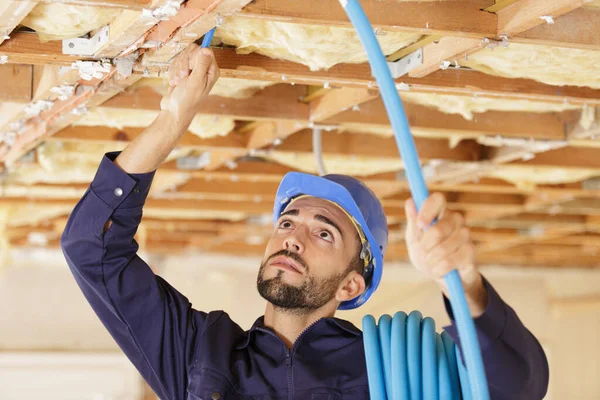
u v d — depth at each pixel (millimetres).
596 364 8297
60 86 2234
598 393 8250
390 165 3701
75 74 2131
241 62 2086
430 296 7797
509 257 7812
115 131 3098
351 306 1938
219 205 4957
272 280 1715
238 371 1697
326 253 1754
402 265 7801
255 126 3191
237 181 4445
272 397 1665
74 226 1688
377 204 1924
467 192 4672
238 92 2660
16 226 5836
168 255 7211
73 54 1939
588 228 5699
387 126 2816
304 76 2156
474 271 1272
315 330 1759
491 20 1797
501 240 6363
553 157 3527
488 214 5078
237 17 1796
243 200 5008
